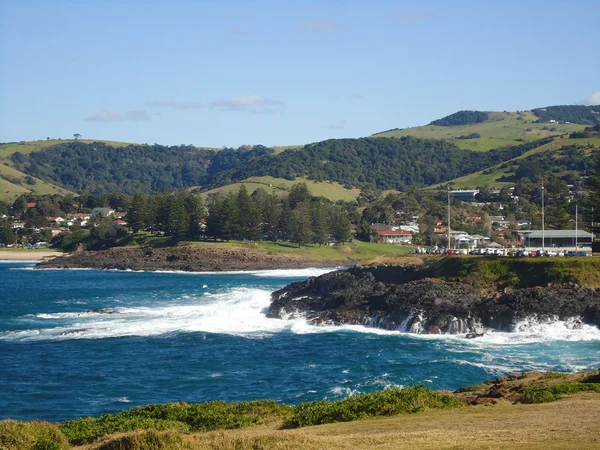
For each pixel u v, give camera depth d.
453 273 92.44
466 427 32.34
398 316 77.62
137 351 67.19
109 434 35.12
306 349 67.19
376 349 66.06
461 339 70.56
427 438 29.53
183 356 64.88
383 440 29.48
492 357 61.41
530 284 83.38
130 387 54.53
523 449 26.52
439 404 39.62
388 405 38.75
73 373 58.88
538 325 71.75
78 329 78.88
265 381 55.38
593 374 46.72
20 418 47.06
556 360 59.78
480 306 76.50
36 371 59.59
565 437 28.42
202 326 81.12
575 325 71.19
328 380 54.97
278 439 30.23
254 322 83.88
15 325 82.44
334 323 80.69
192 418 40.25
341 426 34.81
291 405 47.84
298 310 87.62
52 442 33.16
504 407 38.12
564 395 40.50
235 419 39.91
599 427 30.09
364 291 89.88
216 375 57.69
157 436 30.80
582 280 80.19
